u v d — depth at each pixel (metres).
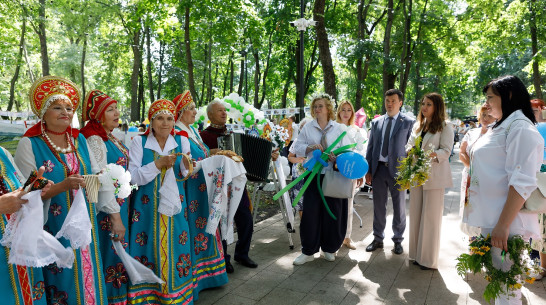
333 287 3.71
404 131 4.54
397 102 4.64
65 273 2.37
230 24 14.77
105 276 2.87
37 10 17.47
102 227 2.84
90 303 2.46
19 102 27.78
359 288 3.69
